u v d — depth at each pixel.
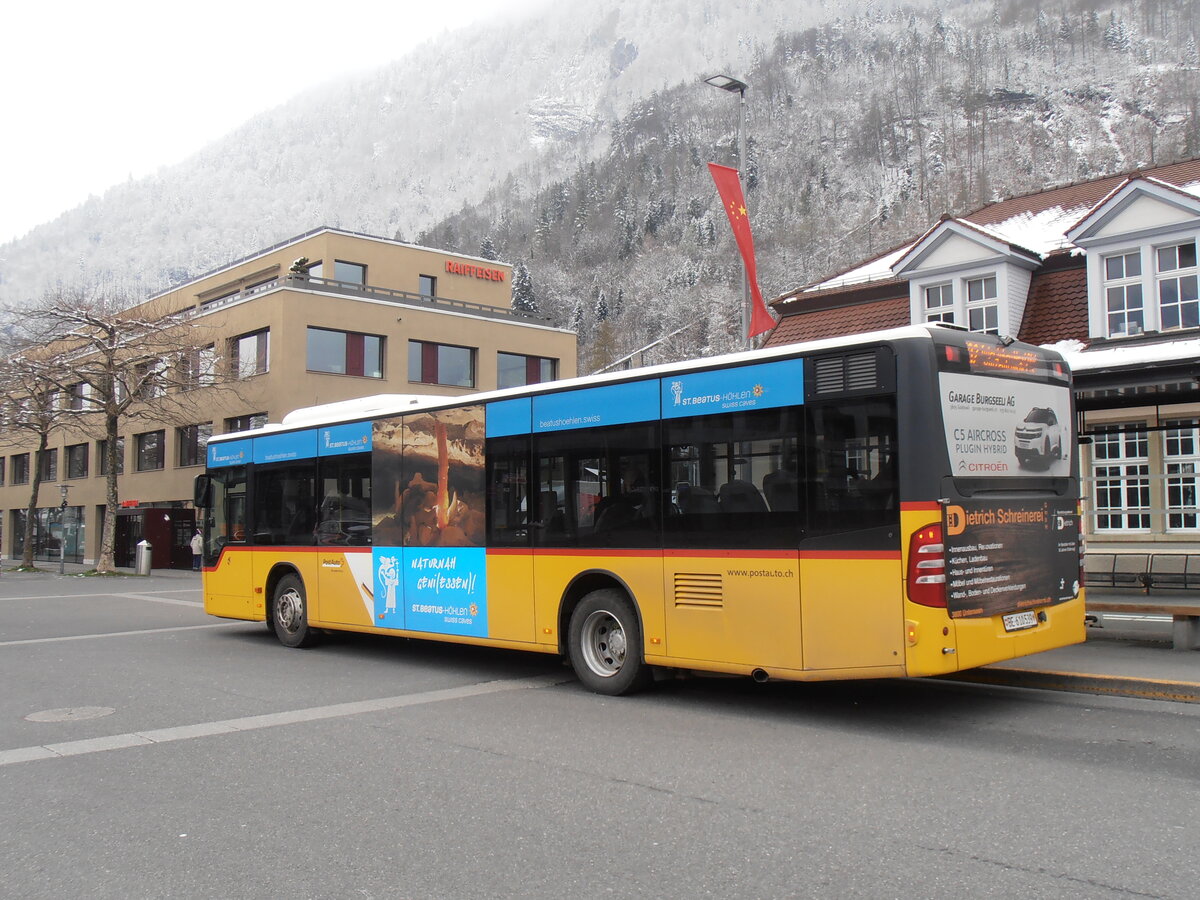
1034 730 7.41
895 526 7.16
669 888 4.33
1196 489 14.88
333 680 10.23
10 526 55.84
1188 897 4.14
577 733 7.53
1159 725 7.46
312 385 35.53
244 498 14.09
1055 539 8.19
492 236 186.00
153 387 36.12
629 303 146.00
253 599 13.75
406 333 38.47
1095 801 5.53
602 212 176.50
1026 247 16.89
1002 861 4.60
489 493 10.31
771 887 4.32
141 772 6.50
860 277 19.62
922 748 6.90
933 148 180.75
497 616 10.15
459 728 7.75
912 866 4.55
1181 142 160.12
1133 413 15.43
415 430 11.31
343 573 12.23
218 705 8.85
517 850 4.87
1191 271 14.48
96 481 47.50
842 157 187.00
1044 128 187.62
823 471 7.57
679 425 8.58
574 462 9.46
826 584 7.49
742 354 8.20
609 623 9.23
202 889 4.43
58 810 5.68
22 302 42.06
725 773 6.29
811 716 8.12
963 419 7.38
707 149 185.38
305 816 5.48
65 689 9.82
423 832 5.17
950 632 7.06
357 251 41.81
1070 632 8.25
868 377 7.40
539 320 43.88
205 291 46.31
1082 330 15.65
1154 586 14.09
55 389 35.34
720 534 8.20
